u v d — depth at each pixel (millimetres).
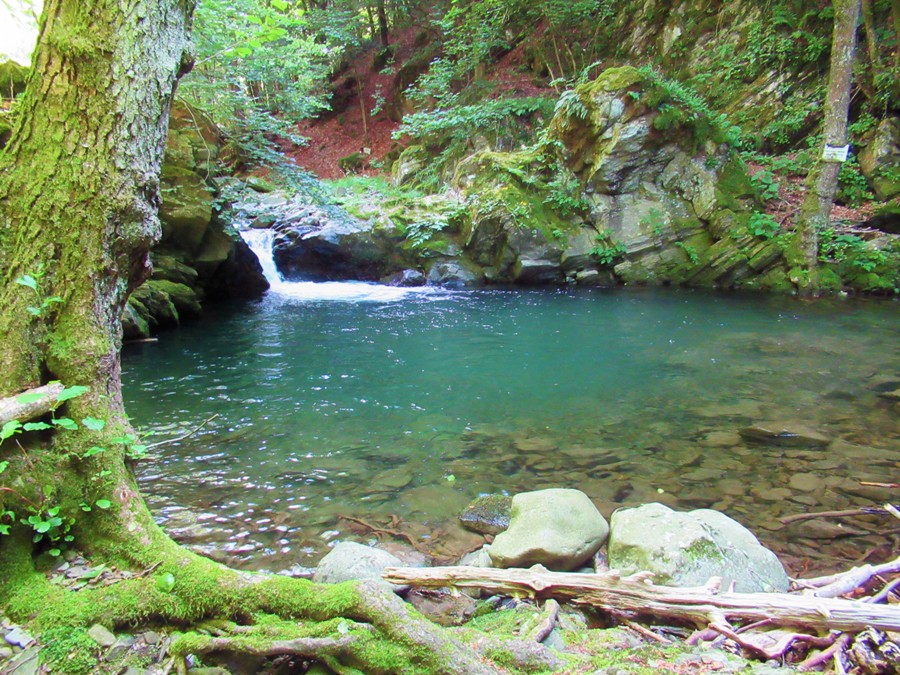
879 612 1838
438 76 15805
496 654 1720
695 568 2203
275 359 6406
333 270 12492
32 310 1973
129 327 7062
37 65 2029
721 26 13695
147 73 2098
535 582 2193
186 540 2754
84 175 2023
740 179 11117
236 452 3871
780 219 10625
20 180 2043
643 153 11227
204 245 9383
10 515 1877
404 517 3016
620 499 3191
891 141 10484
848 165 10727
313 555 2656
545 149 12156
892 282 9156
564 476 3500
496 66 17672
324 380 5609
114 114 2027
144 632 1740
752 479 3400
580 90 11594
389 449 3939
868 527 2828
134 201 2105
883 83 10555
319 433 4238
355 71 19719
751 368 5750
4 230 2045
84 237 2053
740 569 2238
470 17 15742
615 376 5641
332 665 1606
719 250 10547
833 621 1848
